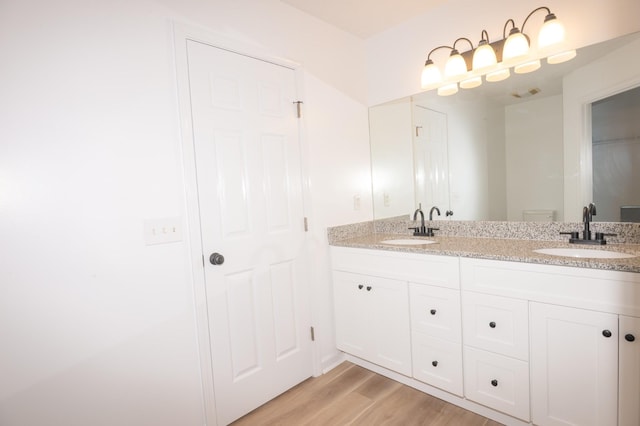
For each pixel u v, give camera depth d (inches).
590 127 66.4
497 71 75.4
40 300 46.9
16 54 44.9
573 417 53.2
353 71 96.0
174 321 59.8
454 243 77.1
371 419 67.1
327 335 88.6
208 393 64.0
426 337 71.2
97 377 51.9
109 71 52.7
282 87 77.7
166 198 58.8
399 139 95.0
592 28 63.8
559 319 53.6
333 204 89.9
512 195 77.8
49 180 47.5
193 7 62.1
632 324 47.0
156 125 57.7
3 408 44.6
